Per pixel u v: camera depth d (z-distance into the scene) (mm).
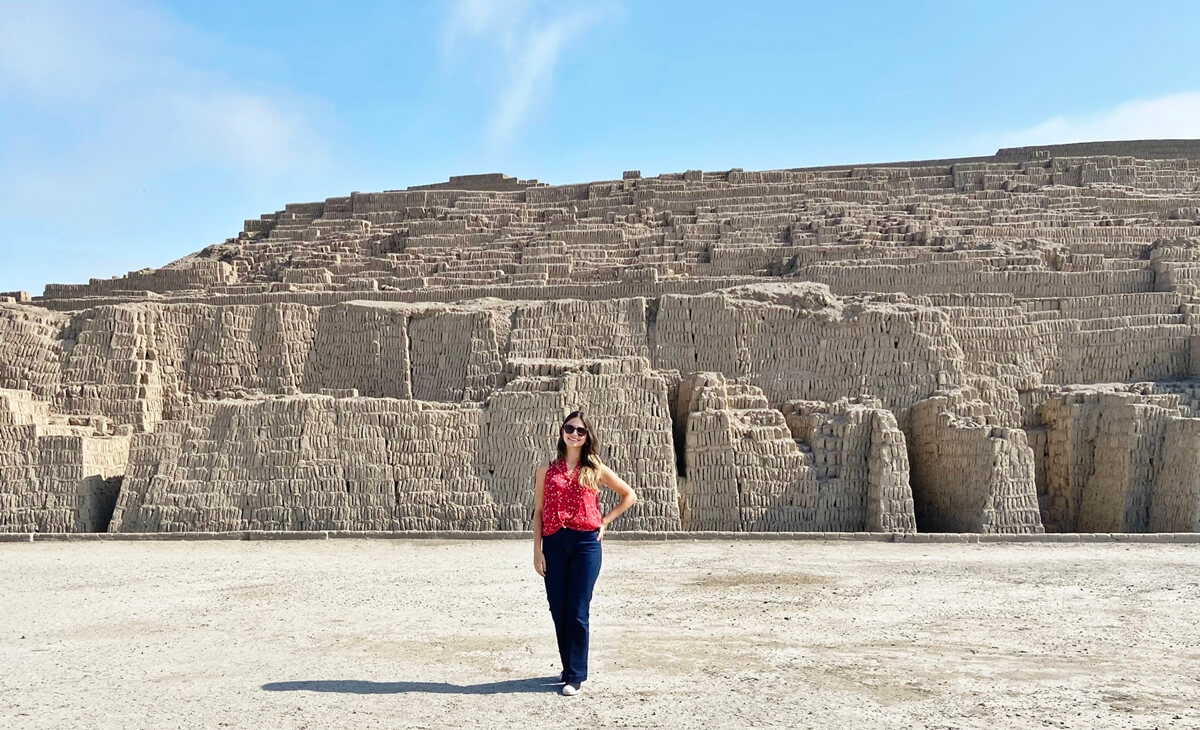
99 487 30969
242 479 29828
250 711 11062
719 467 28969
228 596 18875
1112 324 33875
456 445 29781
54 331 35906
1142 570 20219
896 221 45375
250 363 35562
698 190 52969
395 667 12945
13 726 10734
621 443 29219
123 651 14328
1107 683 11719
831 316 32969
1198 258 36969
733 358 33281
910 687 11625
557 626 11836
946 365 32000
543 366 31641
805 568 21266
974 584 18812
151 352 35312
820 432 29766
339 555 24703
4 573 22422
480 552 24938
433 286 42219
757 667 12641
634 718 10586
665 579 19953
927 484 30625
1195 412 30234
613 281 40344
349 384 35125
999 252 38844
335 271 45625
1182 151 56375
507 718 10664
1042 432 31156
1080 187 49406
